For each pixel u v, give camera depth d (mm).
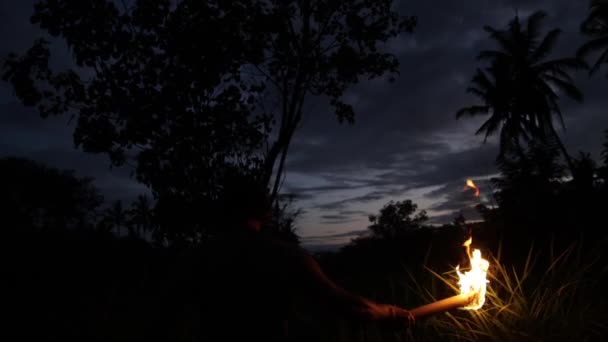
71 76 6898
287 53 8242
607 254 3309
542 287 3156
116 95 6797
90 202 34875
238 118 7074
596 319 2701
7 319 5086
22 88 6801
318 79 8664
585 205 7500
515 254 5586
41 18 6773
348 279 5883
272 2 8016
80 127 6848
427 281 4094
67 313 5098
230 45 7219
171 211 6730
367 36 8492
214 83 6992
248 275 1702
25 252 8914
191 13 7008
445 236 7230
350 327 3344
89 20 6773
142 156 6816
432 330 3217
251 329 1680
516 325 2773
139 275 6445
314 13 8430
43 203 32094
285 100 8250
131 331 3863
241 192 1843
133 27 7012
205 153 6871
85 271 8258
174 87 6777
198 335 2613
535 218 7410
